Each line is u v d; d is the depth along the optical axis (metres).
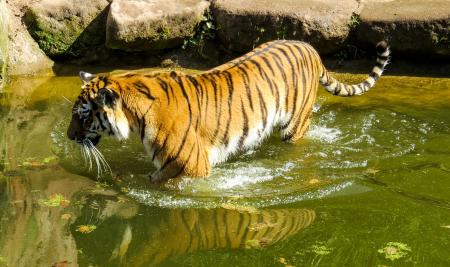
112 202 7.68
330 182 8.05
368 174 8.23
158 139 7.73
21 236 6.80
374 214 7.22
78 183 8.16
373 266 6.14
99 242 6.74
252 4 13.15
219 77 8.19
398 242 6.59
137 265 6.29
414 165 8.46
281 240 6.70
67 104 11.13
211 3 13.56
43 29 13.48
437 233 6.77
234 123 8.18
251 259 6.34
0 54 11.96
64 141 9.43
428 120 9.98
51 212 7.38
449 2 12.98
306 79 8.95
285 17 12.77
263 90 8.41
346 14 12.87
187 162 7.76
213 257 6.40
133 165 8.66
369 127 9.77
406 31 12.37
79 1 13.60
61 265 6.23
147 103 7.72
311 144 9.21
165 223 7.17
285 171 8.40
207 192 7.88
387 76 12.46
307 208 7.44
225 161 8.66
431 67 12.60
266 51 8.73
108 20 13.05
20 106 11.05
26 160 8.78
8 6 13.49
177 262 6.34
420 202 7.48
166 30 13.19
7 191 7.88
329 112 10.42
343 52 13.08
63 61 13.64
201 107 7.91
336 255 6.36
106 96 7.67
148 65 13.62
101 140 9.44
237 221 7.18
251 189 7.93
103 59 13.65
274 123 8.74
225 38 13.27
